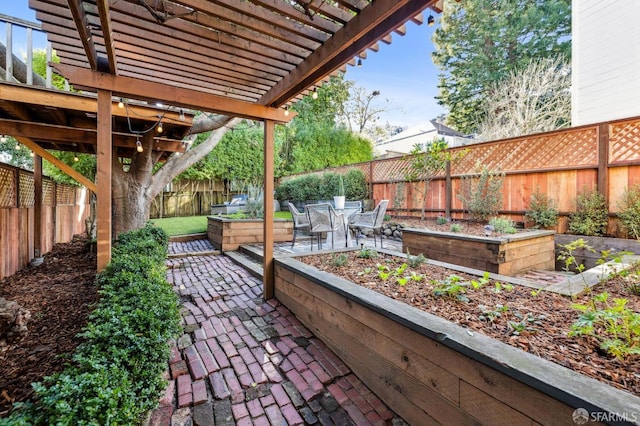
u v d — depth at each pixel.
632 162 3.98
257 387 1.91
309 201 9.64
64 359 1.98
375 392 1.82
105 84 2.56
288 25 2.08
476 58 13.77
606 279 2.30
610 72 5.68
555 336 1.45
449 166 6.21
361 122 18.62
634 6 5.34
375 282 2.37
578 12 6.12
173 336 1.96
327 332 2.35
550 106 10.18
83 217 9.66
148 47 2.35
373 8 1.85
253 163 12.40
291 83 2.76
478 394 1.23
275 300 3.31
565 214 4.60
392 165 7.35
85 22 1.92
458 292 2.03
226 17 1.96
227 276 4.25
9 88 3.42
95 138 4.77
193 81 3.04
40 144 5.62
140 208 5.45
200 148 6.18
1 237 4.05
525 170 5.08
